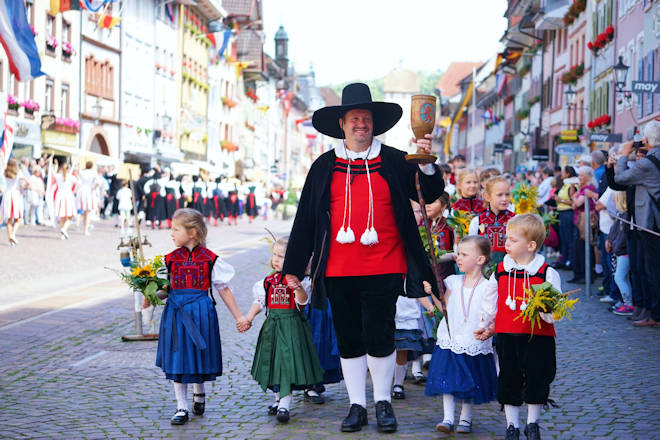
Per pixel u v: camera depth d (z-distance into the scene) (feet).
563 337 35.99
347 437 21.30
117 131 164.25
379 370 22.09
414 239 22.00
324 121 22.67
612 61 113.91
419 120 21.13
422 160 21.24
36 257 67.67
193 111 216.95
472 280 22.41
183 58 207.62
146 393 26.18
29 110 125.59
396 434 21.54
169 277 23.89
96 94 153.99
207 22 232.32
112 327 38.06
